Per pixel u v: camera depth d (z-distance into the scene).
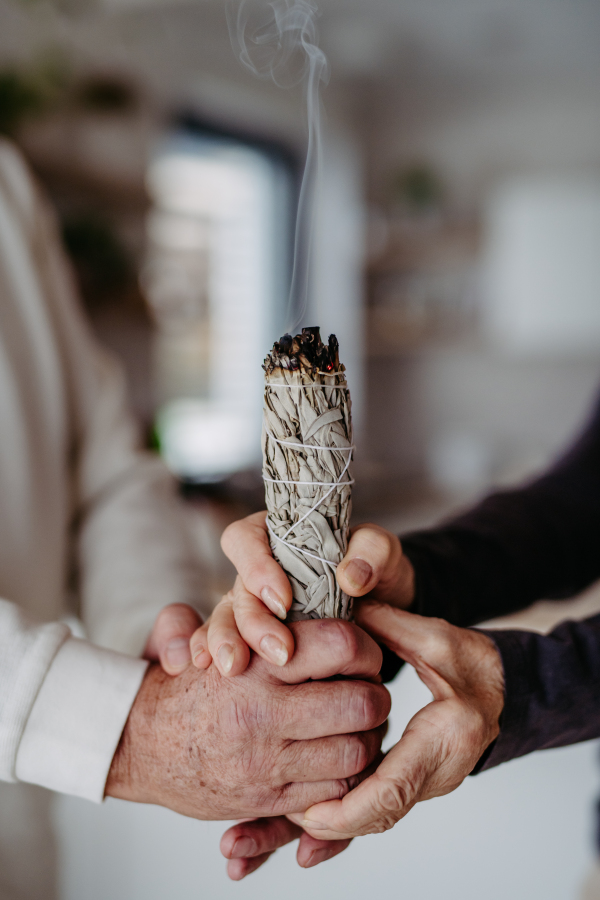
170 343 1.98
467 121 2.72
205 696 0.44
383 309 2.80
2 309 0.62
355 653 0.42
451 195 2.77
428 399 2.87
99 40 1.72
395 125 2.83
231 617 0.45
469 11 2.03
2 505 0.60
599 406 0.64
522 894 0.79
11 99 1.23
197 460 2.10
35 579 0.61
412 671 0.70
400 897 0.81
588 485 0.62
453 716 0.42
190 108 2.06
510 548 0.56
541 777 0.82
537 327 2.41
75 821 0.82
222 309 2.21
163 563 0.61
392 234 2.70
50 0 1.55
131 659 0.47
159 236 1.93
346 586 0.43
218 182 2.20
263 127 2.32
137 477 0.67
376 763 0.44
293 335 0.42
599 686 0.46
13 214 0.65
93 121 1.48
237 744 0.43
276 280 2.47
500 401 2.75
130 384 1.80
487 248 2.60
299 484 0.42
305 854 0.45
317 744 0.43
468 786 0.83
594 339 2.35
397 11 2.03
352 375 2.82
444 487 2.40
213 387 2.18
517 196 2.41
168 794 0.45
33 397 0.63
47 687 0.45
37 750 0.44
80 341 0.71
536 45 2.26
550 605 0.95
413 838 0.81
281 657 0.42
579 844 0.80
